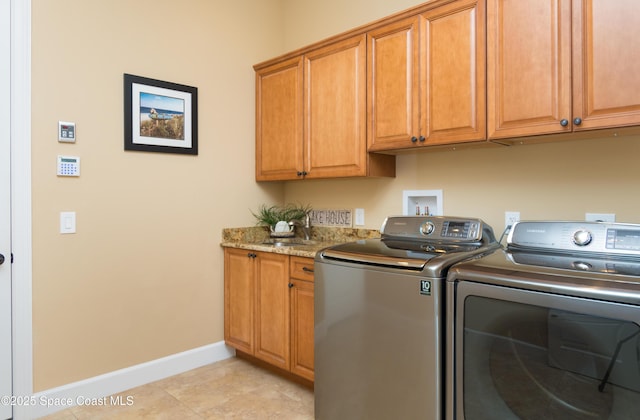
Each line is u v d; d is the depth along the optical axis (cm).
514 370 138
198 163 278
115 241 241
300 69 271
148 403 228
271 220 304
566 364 127
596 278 122
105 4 236
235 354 298
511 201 212
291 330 241
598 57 157
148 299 255
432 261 159
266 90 298
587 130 161
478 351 146
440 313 155
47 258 217
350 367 185
